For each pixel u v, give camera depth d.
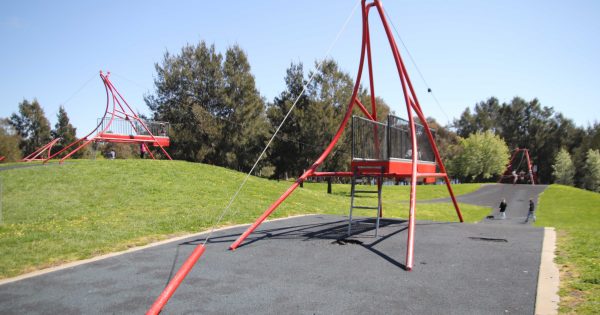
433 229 10.30
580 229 9.82
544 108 90.12
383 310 4.66
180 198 14.29
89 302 5.10
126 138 22.75
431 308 4.69
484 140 71.25
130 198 13.60
